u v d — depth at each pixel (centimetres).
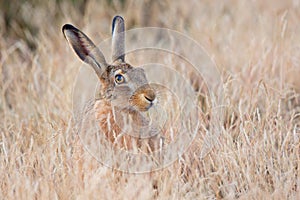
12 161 1656
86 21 2772
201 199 1570
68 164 1644
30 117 1997
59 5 2970
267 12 2755
